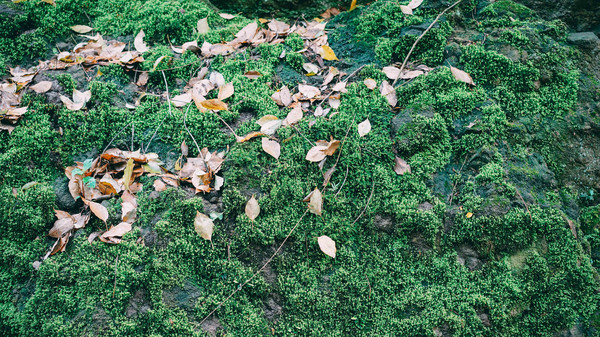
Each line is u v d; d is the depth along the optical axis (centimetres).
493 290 195
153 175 212
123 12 281
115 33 275
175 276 191
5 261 197
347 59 260
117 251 191
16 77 239
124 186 207
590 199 232
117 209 202
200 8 287
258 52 259
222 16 296
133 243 192
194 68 253
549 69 243
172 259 192
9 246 199
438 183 214
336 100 233
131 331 182
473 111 230
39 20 262
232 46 265
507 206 202
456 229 202
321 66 258
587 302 199
